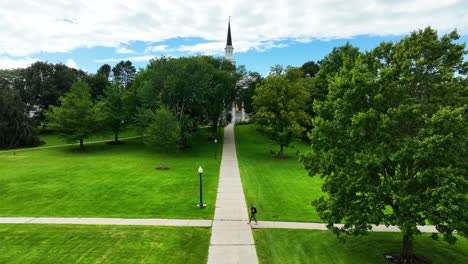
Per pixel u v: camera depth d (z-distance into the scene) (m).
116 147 55.59
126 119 58.56
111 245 15.88
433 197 11.57
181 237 16.94
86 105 52.34
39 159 43.84
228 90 58.31
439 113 12.01
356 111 14.72
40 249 15.42
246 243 16.30
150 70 51.91
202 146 54.78
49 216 20.36
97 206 22.56
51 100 80.00
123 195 25.42
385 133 13.20
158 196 25.09
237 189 27.23
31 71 79.56
